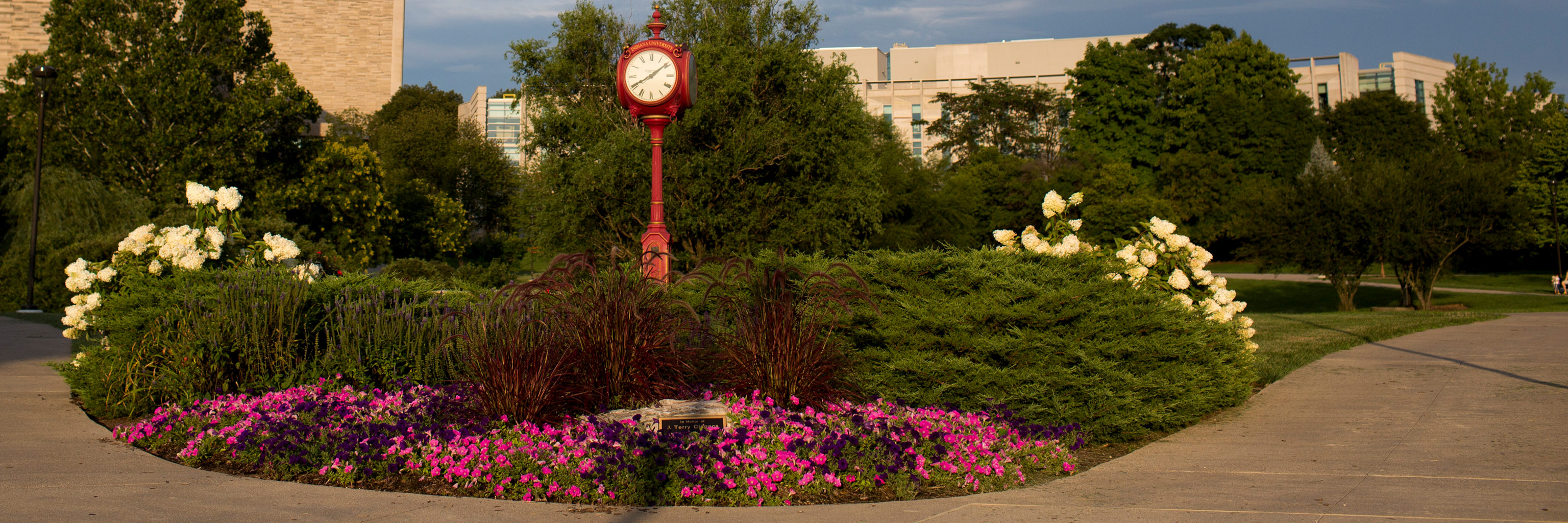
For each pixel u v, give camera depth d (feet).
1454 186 86.69
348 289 22.99
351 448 15.11
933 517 13.00
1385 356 34.60
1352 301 91.76
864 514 13.16
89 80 89.15
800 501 14.06
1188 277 27.02
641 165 55.93
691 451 14.61
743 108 59.67
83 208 79.51
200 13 94.17
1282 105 172.76
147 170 91.61
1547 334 43.21
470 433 15.99
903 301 20.39
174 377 20.35
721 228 59.72
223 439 16.58
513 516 12.81
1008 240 25.90
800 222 62.03
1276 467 16.74
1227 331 24.41
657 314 19.60
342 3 270.05
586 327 18.56
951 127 222.89
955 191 150.71
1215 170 170.50
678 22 64.28
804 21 63.93
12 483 14.28
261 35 100.63
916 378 19.85
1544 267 162.81
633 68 31.35
